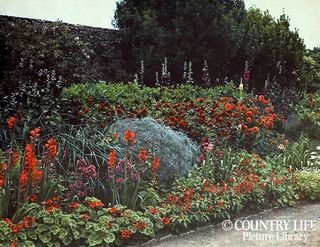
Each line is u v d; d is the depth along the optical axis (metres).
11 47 10.88
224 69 13.23
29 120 6.83
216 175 6.87
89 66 12.99
